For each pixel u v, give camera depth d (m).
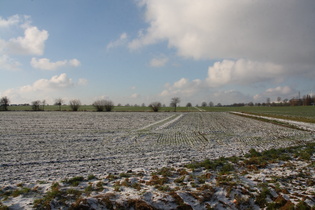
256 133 24.88
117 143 17.38
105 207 5.76
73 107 90.00
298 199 6.66
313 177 8.78
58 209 5.57
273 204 6.38
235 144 17.56
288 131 26.81
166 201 6.14
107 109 90.00
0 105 83.62
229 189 7.05
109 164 10.93
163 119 45.34
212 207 6.18
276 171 9.51
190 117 54.16
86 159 12.02
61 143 17.03
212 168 9.84
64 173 9.29
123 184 7.50
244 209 6.24
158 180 7.93
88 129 26.45
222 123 37.97
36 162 11.24
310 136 22.41
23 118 43.25
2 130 24.20
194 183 7.70
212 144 17.44
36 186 7.22
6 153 13.30
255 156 12.47
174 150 14.79
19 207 5.54
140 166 10.50
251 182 7.98
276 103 179.38
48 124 31.84
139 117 50.94
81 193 6.47
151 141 18.56
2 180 8.30
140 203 5.90
